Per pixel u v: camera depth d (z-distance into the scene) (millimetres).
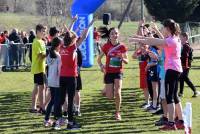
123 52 10781
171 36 9773
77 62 11148
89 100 13938
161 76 10227
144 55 12305
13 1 56625
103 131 9883
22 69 23859
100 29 12297
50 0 44125
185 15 40125
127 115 11602
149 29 11820
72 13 20422
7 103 13758
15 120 11250
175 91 9875
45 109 11516
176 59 9703
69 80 10062
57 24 41000
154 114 11609
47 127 10414
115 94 10898
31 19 50156
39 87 11875
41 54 11602
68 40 9969
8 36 26078
